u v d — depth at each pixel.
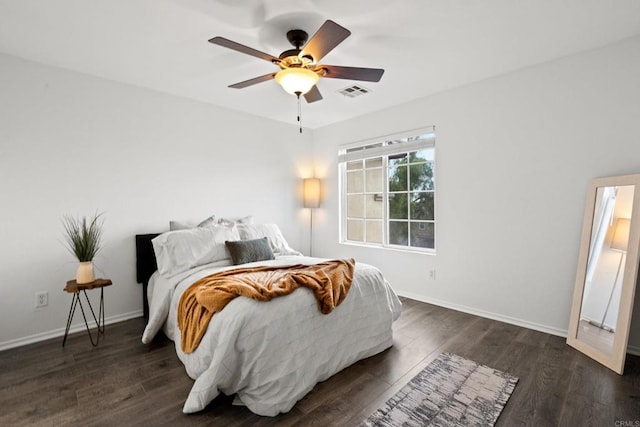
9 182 2.48
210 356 1.73
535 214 2.76
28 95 2.55
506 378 1.99
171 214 3.36
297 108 3.85
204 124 3.61
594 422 1.60
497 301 3.01
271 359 1.71
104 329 2.81
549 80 2.65
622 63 2.31
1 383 1.96
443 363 2.19
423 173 3.69
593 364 2.17
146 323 2.96
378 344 2.32
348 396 1.82
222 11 1.93
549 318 2.71
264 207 4.23
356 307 2.21
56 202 2.68
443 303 3.41
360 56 2.54
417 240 3.79
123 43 2.31
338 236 4.52
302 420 1.63
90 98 2.84
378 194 4.16
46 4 1.85
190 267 2.65
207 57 2.53
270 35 2.21
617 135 2.34
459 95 3.20
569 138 2.56
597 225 2.36
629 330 2.16
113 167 2.98
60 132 2.70
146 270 3.12
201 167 3.59
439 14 1.98
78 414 1.67
